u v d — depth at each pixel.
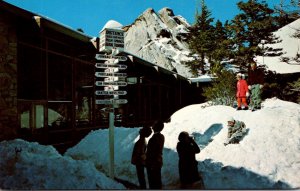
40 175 7.27
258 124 11.03
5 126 10.76
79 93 16.42
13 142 9.81
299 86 22.25
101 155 11.70
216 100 15.97
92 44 14.83
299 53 26.77
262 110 12.22
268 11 26.17
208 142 10.77
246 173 8.40
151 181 7.53
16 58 11.33
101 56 8.45
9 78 11.01
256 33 26.36
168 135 11.54
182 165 7.54
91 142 13.03
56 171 7.48
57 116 14.31
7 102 10.88
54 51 14.10
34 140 12.37
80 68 16.62
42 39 13.12
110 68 8.58
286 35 29.81
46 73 13.31
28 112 12.25
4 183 6.97
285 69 25.64
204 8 54.84
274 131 10.55
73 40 14.60
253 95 13.18
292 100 23.12
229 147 9.87
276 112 11.84
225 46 28.34
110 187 7.57
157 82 27.25
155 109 26.80
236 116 12.12
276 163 8.98
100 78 18.38
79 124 16.30
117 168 10.44
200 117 12.64
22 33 11.79
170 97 30.45
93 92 17.77
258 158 9.14
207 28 54.59
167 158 9.91
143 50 80.12
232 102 15.80
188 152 7.59
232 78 16.48
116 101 8.55
